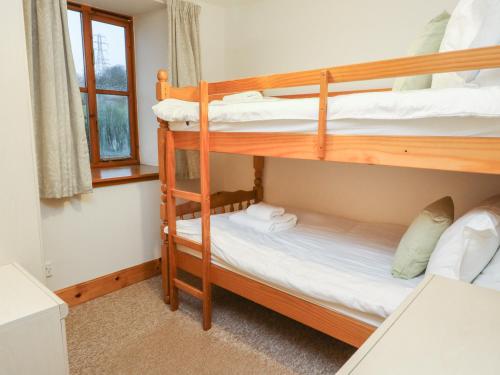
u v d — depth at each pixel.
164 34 2.81
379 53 2.29
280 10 2.76
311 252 1.86
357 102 1.30
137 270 2.75
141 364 1.79
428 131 1.19
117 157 3.07
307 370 1.76
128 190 2.63
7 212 1.60
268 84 1.69
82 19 2.71
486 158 1.09
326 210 2.71
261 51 2.94
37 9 1.95
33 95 1.99
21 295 1.34
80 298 2.41
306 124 1.48
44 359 1.26
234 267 1.92
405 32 2.17
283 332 2.08
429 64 1.18
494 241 1.23
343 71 1.36
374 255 1.81
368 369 0.60
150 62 2.96
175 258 2.27
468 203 2.08
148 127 3.07
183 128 2.06
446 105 1.10
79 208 2.35
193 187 3.12
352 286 1.47
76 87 2.15
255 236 2.11
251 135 1.70
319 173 2.71
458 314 0.78
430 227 1.46
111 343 1.96
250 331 2.08
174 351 1.89
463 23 1.28
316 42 2.58
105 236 2.53
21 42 1.56
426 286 0.93
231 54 3.15
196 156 2.93
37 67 2.01
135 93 3.12
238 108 1.68
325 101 1.39
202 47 3.01
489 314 0.78
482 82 1.23
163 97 2.10
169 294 2.41
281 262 1.75
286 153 1.57
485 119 1.08
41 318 1.23
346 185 2.58
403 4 2.15
